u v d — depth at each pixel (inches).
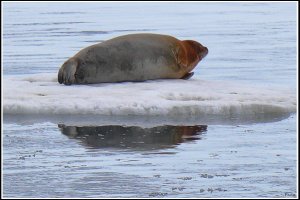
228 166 1683.1
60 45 3885.3
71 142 1893.5
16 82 2546.8
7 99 2265.0
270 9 6412.4
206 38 4183.1
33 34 4426.7
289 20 5265.8
